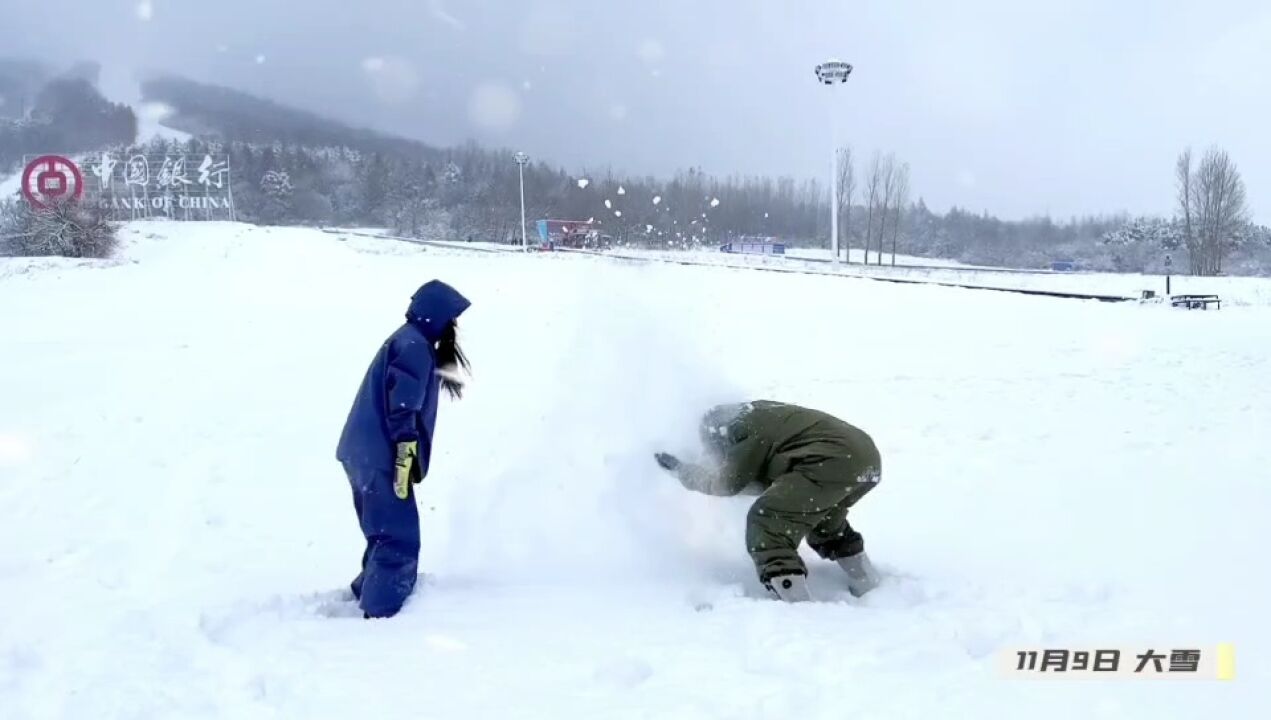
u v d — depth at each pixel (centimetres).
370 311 2336
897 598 433
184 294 2680
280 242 3884
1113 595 426
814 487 436
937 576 475
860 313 2284
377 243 4934
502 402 1105
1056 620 388
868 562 468
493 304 2305
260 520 651
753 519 442
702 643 370
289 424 1007
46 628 423
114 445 888
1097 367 1437
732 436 469
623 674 338
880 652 351
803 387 1251
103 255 3562
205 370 1379
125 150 8094
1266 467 723
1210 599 412
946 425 968
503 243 5806
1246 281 4256
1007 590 439
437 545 549
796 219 5478
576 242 4650
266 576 527
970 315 2294
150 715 320
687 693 321
